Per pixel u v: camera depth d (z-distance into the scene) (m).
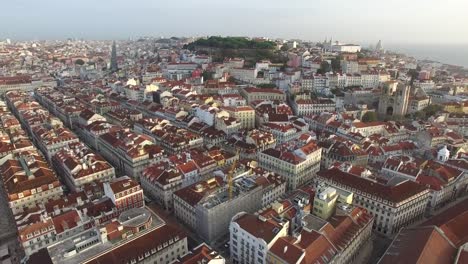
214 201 186.88
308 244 148.25
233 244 167.88
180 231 164.12
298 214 170.88
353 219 172.88
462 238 161.38
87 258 139.12
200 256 140.00
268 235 151.75
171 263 139.62
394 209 186.25
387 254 152.62
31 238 161.25
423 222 197.62
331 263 145.75
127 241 150.50
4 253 175.00
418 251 143.00
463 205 190.25
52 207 186.25
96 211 183.50
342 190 193.88
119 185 193.75
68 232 170.88
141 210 168.12
